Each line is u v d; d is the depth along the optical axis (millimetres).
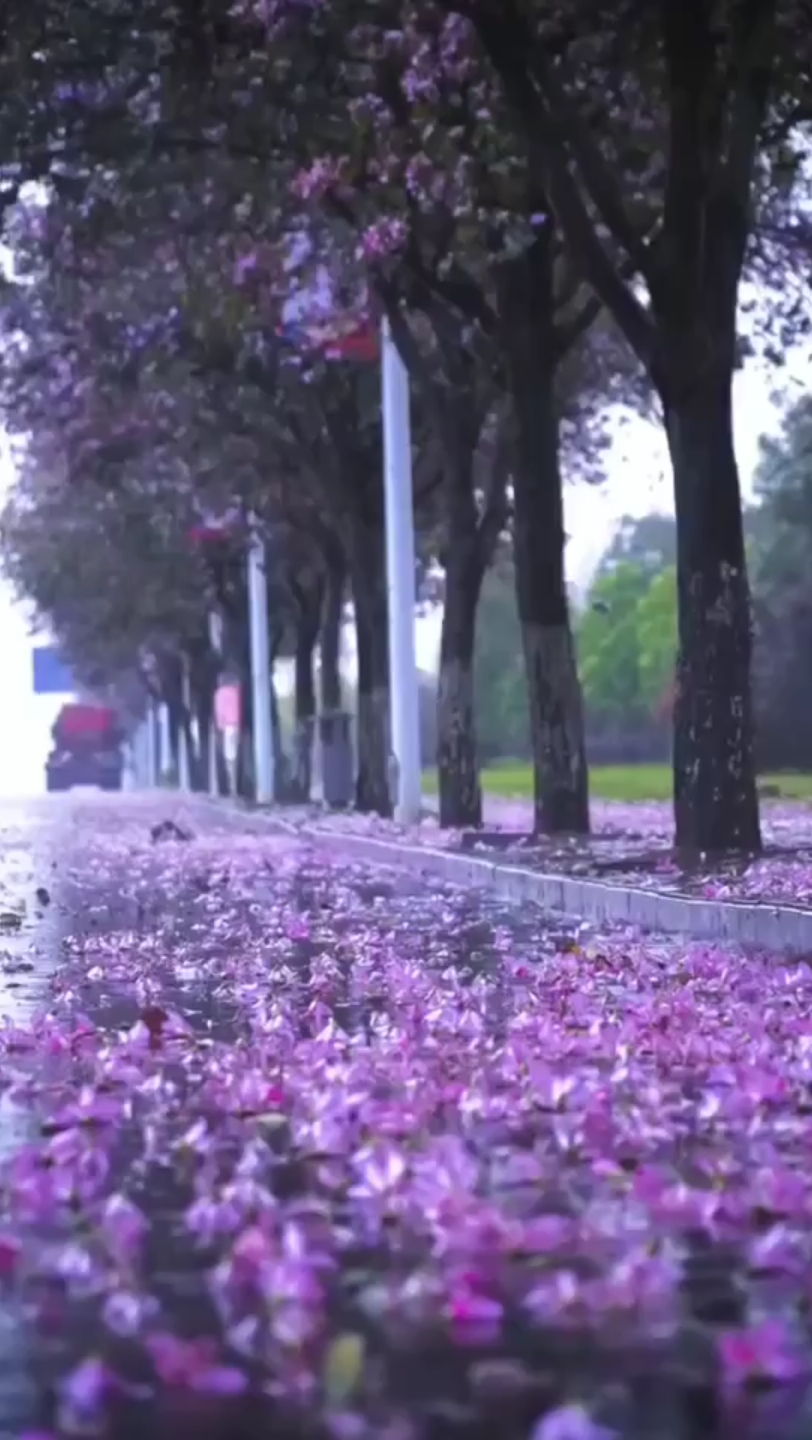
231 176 22062
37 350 29891
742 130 17406
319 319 25469
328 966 11680
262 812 44656
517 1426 3469
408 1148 5891
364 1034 8484
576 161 17656
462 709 28734
